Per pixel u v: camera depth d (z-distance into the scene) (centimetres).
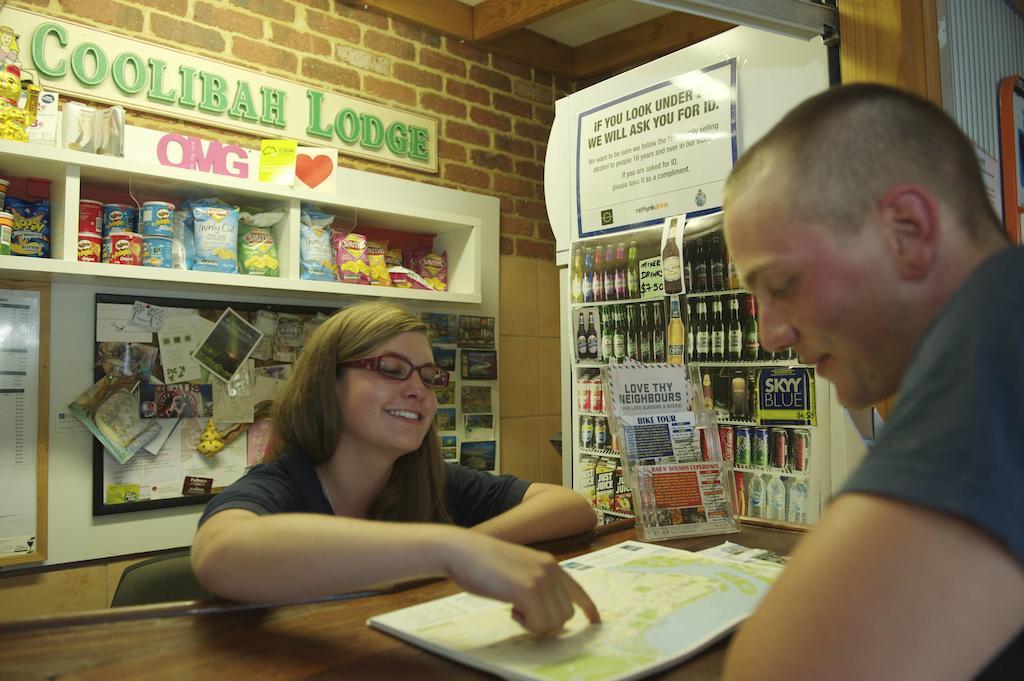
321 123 283
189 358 243
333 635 65
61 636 64
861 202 51
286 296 264
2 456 211
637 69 183
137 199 228
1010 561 36
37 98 202
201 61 253
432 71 324
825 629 38
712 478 115
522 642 61
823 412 146
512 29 321
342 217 268
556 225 208
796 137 53
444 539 69
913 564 37
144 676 55
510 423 344
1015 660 43
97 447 226
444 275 304
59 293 221
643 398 116
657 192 179
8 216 193
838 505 42
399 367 127
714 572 83
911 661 36
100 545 226
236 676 56
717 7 121
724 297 163
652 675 55
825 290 52
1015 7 157
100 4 233
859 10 129
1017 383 38
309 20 284
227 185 225
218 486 248
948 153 51
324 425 128
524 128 362
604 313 191
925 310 51
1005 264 45
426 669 57
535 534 116
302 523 76
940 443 39
